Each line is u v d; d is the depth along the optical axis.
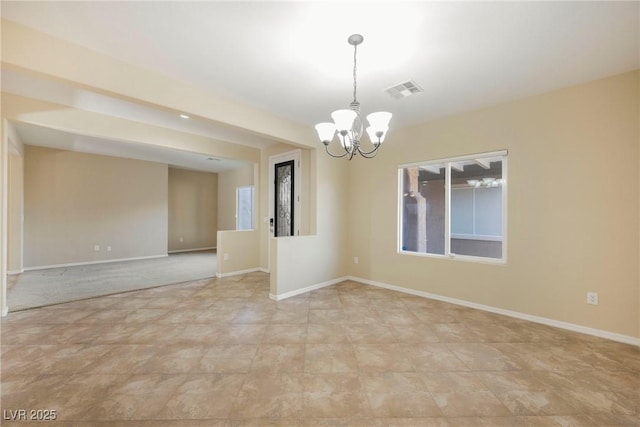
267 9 1.78
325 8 1.76
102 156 6.45
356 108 2.40
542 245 3.01
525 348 2.46
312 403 1.75
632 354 2.35
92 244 6.33
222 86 2.85
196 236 8.63
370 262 4.56
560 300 2.90
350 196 4.82
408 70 2.53
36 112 3.21
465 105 3.32
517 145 3.15
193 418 1.62
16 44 1.94
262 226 5.69
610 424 1.59
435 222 3.91
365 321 3.05
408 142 4.09
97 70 2.27
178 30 2.00
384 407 1.72
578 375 2.05
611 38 2.06
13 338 2.58
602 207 2.69
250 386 1.91
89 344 2.48
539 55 2.29
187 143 4.58
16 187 5.20
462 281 3.59
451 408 1.72
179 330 2.79
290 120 3.87
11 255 5.21
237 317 3.15
